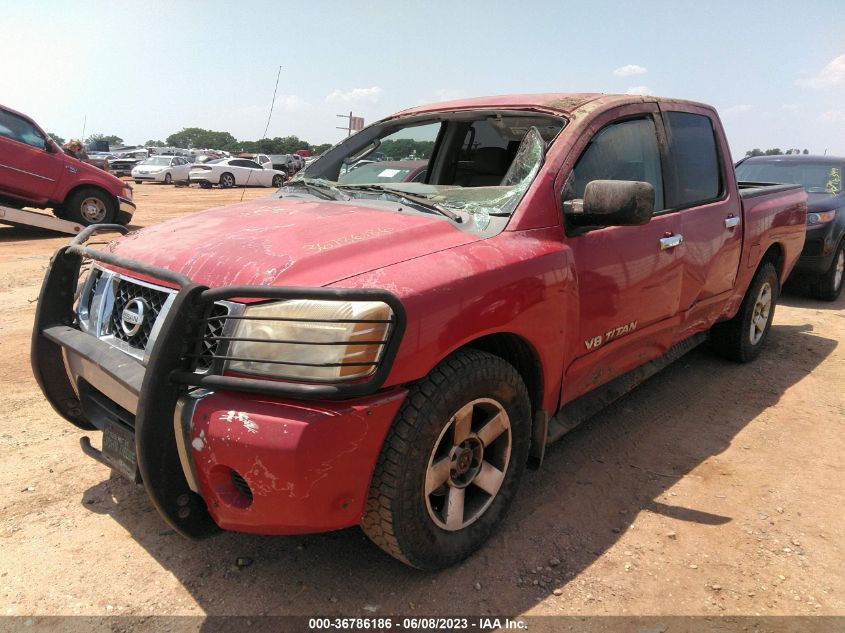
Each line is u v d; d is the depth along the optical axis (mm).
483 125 3756
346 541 2715
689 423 3949
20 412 3879
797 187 5465
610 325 3105
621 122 3324
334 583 2451
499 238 2602
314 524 2051
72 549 2627
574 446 3617
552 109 3221
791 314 6777
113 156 40438
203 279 2289
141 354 2328
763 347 5477
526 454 2764
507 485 2697
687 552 2680
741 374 4824
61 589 2400
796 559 2650
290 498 1987
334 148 3965
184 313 2078
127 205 12891
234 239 2500
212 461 2035
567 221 2850
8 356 4832
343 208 2949
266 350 2049
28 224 11172
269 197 3545
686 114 3959
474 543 2559
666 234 3422
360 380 2021
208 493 2119
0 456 3342
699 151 4008
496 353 2748
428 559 2377
